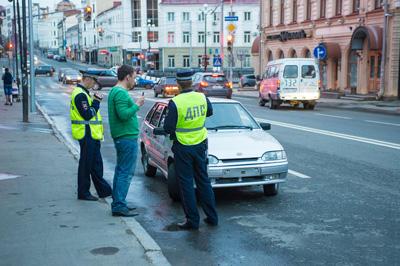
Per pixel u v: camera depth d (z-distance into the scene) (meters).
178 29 76.56
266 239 6.08
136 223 6.37
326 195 8.11
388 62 28.61
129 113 6.54
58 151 12.05
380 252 5.61
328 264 5.29
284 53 42.59
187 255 5.57
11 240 5.68
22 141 13.75
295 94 25.34
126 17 82.62
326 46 34.12
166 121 6.21
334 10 34.75
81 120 7.38
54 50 159.62
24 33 20.47
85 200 7.48
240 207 7.52
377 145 13.13
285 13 41.97
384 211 7.18
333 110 25.50
